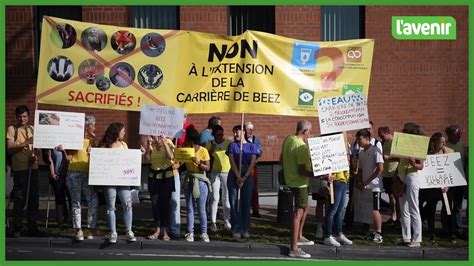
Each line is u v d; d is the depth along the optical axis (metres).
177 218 11.38
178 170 11.75
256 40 11.80
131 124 15.40
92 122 11.37
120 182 10.78
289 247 10.93
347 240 11.27
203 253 10.85
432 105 16.28
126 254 10.66
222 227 12.41
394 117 16.12
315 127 15.80
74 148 10.88
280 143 15.70
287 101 11.91
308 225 12.69
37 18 15.42
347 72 12.08
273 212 13.97
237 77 11.77
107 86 11.57
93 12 15.24
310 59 11.95
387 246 11.14
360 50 12.11
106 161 10.74
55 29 11.44
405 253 10.86
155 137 11.13
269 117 15.64
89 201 11.10
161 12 15.69
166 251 10.93
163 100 11.69
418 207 11.16
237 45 11.77
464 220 13.26
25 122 11.27
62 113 10.85
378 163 11.21
